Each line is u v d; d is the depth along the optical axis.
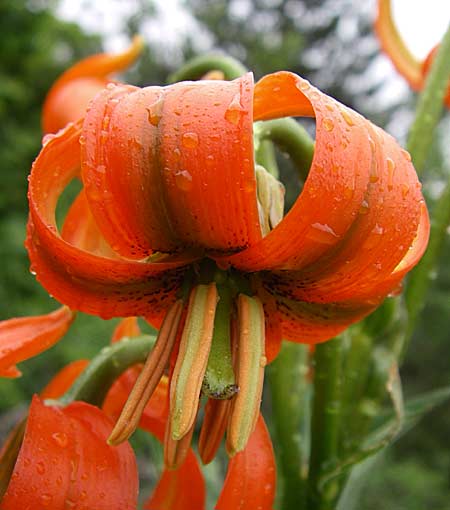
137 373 0.13
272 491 0.12
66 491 0.11
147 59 1.13
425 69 0.17
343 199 0.09
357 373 0.13
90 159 0.10
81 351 0.49
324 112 0.09
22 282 0.51
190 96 0.09
